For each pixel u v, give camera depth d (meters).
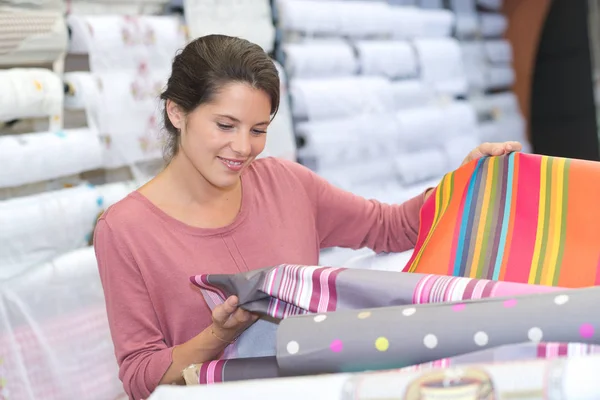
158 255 1.35
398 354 0.98
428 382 0.84
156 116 2.57
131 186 2.72
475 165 1.38
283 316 1.18
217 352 1.27
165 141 1.44
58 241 2.38
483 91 4.99
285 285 1.16
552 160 1.32
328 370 1.01
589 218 1.25
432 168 4.10
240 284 1.18
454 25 4.66
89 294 2.39
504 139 4.94
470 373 0.84
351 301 1.12
